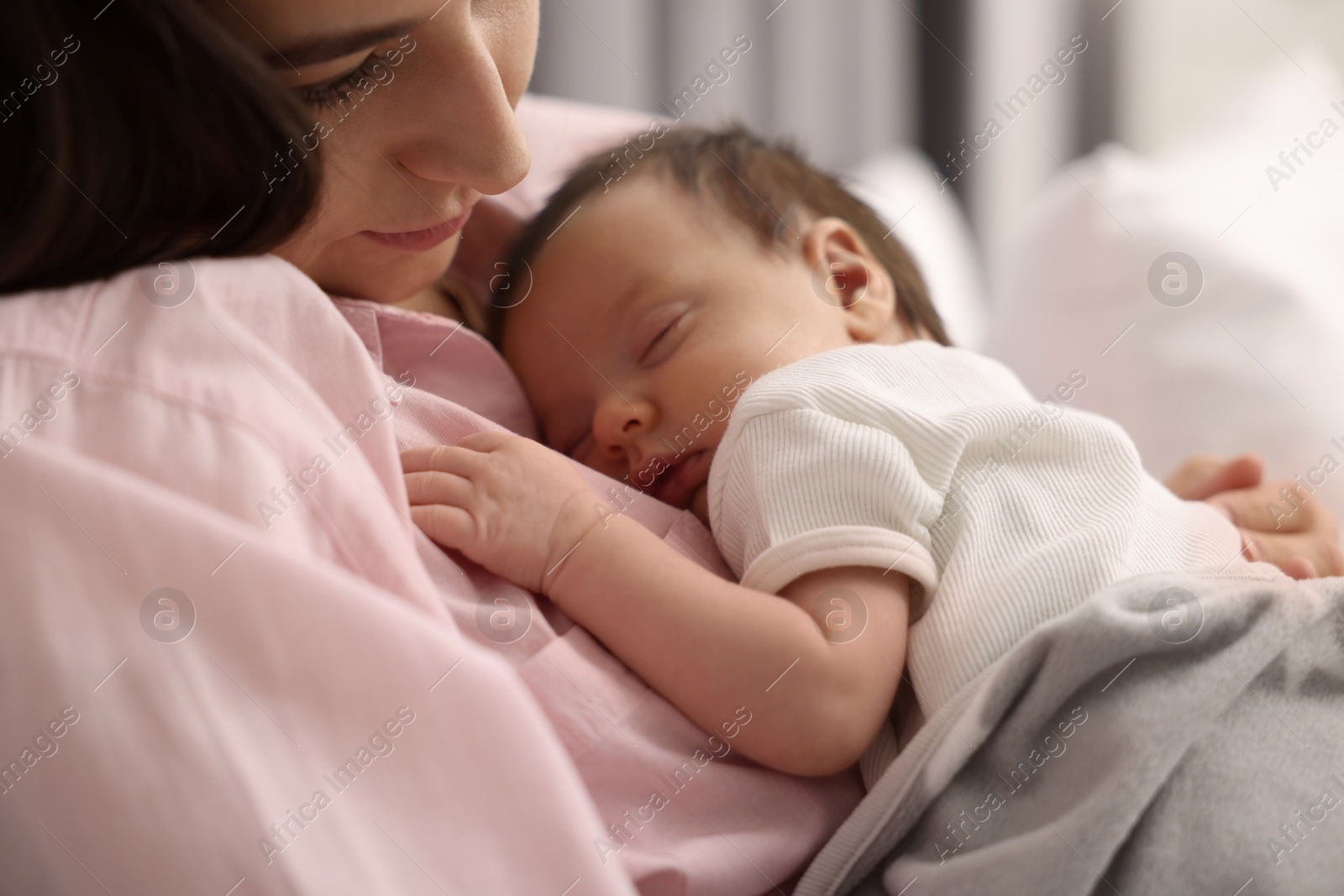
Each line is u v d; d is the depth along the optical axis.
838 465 0.67
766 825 0.60
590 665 0.60
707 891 0.56
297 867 0.40
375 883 0.41
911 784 0.60
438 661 0.45
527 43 0.69
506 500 0.64
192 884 0.39
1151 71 2.36
